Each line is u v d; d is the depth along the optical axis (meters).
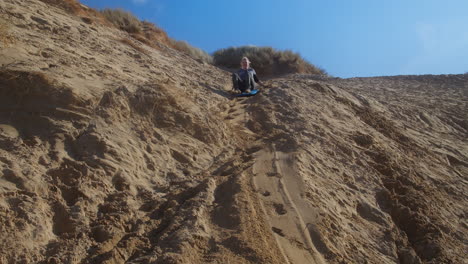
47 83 4.52
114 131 4.61
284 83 10.35
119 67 6.95
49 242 3.19
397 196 5.71
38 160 3.82
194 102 6.55
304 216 4.29
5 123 4.07
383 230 4.87
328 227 4.24
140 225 3.65
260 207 4.29
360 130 8.12
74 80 5.07
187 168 4.86
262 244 3.67
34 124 4.20
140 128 4.96
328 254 3.84
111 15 14.18
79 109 4.58
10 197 3.30
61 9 9.76
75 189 3.71
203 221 3.86
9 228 3.06
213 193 4.45
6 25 5.94
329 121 7.90
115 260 3.18
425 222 5.15
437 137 9.98
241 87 9.56
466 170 8.32
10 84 4.34
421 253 4.68
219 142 5.76
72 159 4.01
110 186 3.98
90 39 8.09
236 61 21.50
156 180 4.42
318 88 10.33
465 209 6.25
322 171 5.57
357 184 5.74
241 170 5.07
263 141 6.27
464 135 11.07
